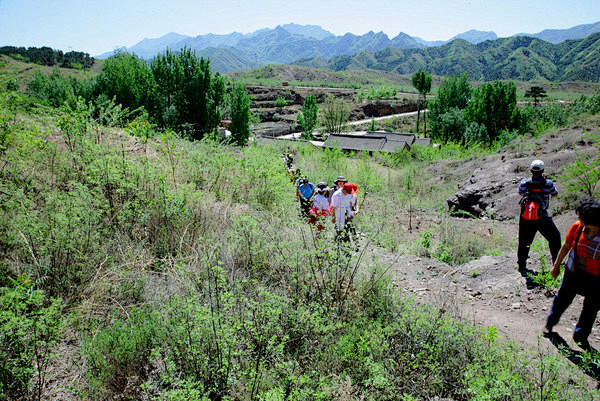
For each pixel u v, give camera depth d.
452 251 7.37
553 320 3.89
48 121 6.76
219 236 5.24
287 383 2.93
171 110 36.28
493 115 39.22
